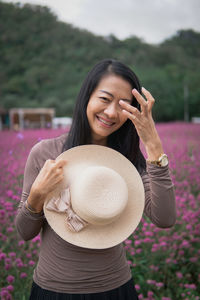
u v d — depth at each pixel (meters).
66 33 90.44
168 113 48.19
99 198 1.27
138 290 2.49
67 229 1.27
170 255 2.79
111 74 1.31
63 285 1.27
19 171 4.12
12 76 77.06
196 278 2.91
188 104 50.97
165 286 2.77
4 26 91.44
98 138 1.48
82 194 1.27
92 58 79.88
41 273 1.32
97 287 1.29
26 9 99.06
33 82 71.56
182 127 19.39
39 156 1.37
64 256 1.29
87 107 1.37
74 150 1.33
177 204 3.29
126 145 1.53
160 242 2.81
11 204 2.72
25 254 2.52
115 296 1.31
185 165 4.95
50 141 1.43
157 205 1.31
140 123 1.27
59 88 69.56
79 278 1.27
